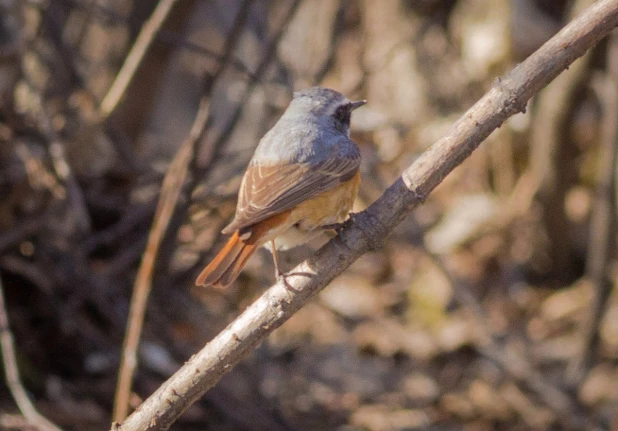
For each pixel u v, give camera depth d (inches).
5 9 437.4
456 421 466.9
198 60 669.9
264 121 488.4
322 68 506.0
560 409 471.2
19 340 406.3
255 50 579.8
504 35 590.6
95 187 437.1
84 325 403.9
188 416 408.8
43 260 400.5
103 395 410.0
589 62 545.3
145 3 515.5
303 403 455.2
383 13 621.3
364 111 502.0
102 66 532.1
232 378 438.9
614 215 511.5
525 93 229.8
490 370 494.3
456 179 628.1
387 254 573.0
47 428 323.9
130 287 418.6
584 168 614.2
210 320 457.4
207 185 441.1
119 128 486.9
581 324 533.0
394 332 518.3
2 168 397.7
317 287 235.8
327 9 585.3
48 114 421.1
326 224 286.0
